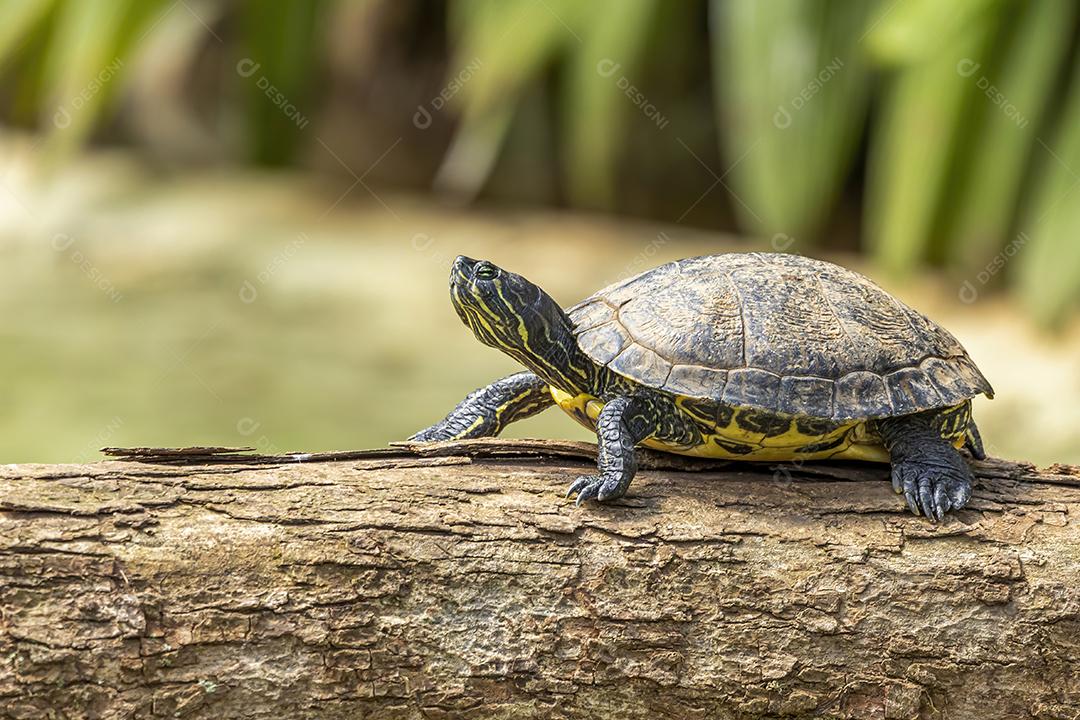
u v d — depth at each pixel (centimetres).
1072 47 1034
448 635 364
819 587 381
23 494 355
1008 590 386
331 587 360
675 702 372
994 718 382
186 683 344
